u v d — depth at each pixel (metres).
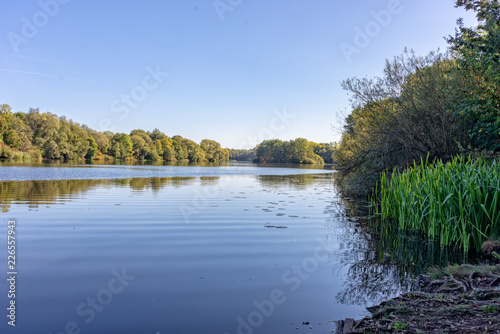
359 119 14.27
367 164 13.78
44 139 61.03
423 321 3.59
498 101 8.49
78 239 7.04
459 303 4.05
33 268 5.29
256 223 9.04
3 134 55.34
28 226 8.16
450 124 11.38
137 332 3.46
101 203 11.98
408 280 5.17
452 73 11.06
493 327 3.22
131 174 29.58
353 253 6.53
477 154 9.60
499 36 8.92
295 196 15.57
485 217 6.86
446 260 6.15
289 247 6.80
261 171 42.47
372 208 12.33
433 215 7.55
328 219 9.94
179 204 12.12
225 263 5.70
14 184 17.84
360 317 3.89
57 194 14.18
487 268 5.15
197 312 3.93
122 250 6.31
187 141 97.50
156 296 4.34
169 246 6.64
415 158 11.86
